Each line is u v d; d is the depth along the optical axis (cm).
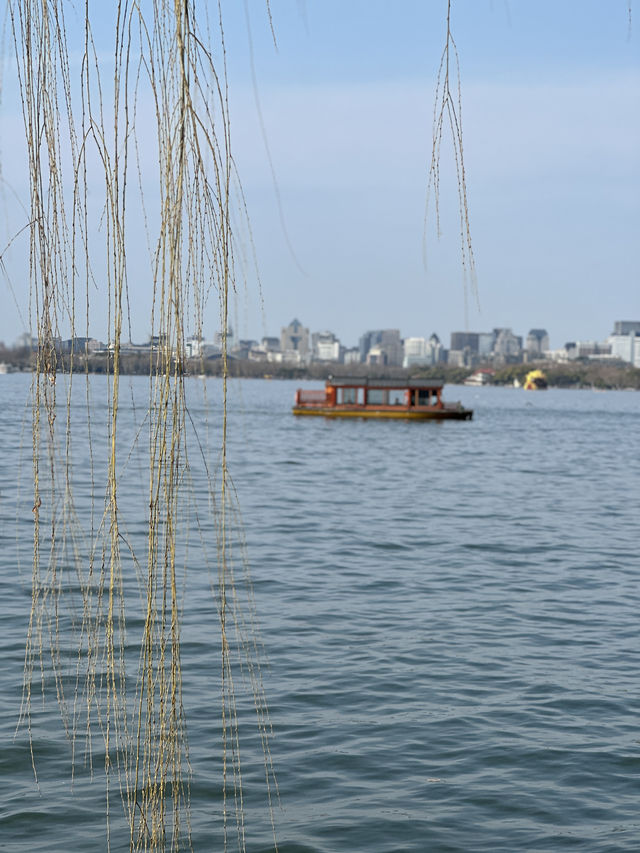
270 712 1098
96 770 879
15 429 3922
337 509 3175
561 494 3909
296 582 1886
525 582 1970
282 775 922
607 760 980
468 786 912
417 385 9888
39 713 1005
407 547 2406
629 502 3659
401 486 4053
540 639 1480
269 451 5741
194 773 909
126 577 1630
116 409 336
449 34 318
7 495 2697
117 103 331
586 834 816
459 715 1111
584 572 2109
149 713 369
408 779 924
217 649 1341
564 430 9762
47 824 792
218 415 8962
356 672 1270
